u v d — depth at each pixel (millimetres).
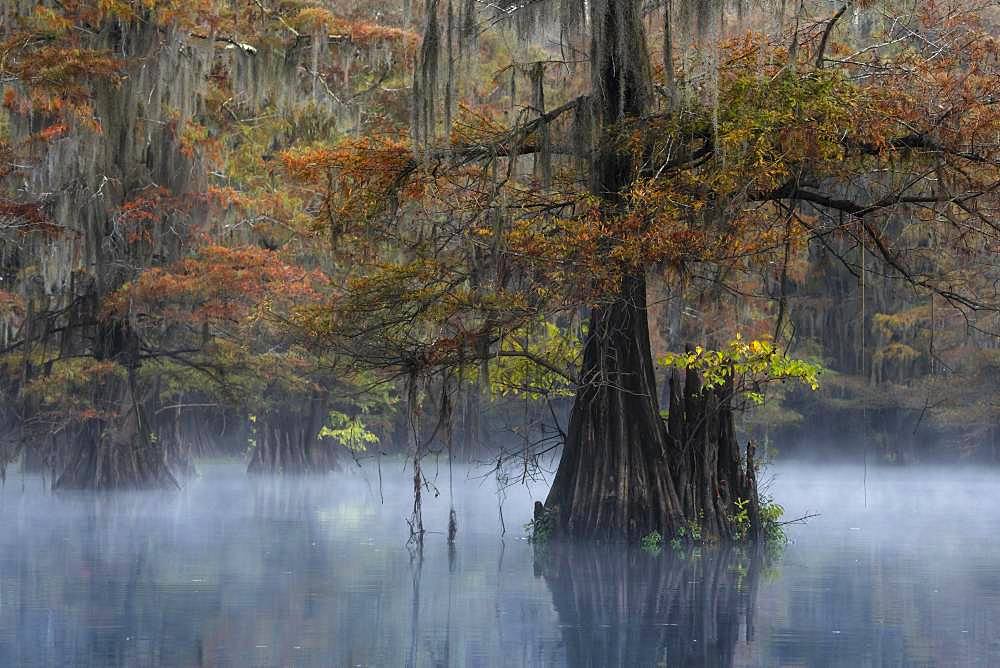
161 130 35031
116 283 37188
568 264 21062
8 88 32312
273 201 37469
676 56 24531
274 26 36344
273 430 49312
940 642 14047
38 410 40969
